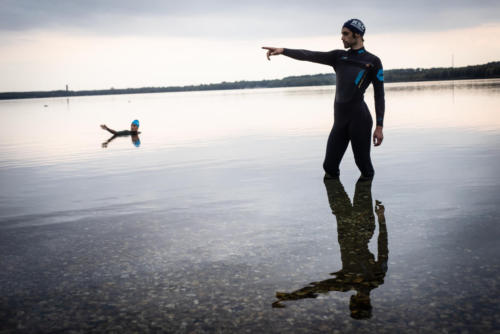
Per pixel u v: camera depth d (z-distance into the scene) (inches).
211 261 94.2
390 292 75.6
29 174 230.4
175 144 351.6
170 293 78.9
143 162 261.6
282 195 159.9
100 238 114.5
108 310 73.2
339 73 193.5
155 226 124.3
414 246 98.3
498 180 166.6
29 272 91.7
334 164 193.8
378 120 190.7
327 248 99.4
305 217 127.6
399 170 200.7
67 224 129.7
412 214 125.6
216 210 140.9
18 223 132.3
